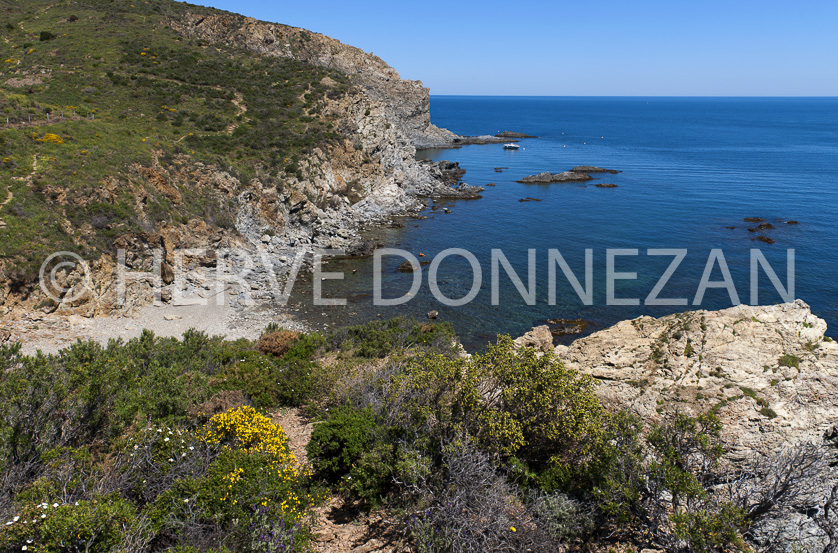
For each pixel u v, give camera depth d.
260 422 11.77
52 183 30.55
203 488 8.95
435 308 34.72
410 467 9.21
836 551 7.84
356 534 9.36
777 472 8.45
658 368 11.21
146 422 10.82
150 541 8.23
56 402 10.46
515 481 9.11
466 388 10.20
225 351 20.45
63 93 53.56
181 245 35.94
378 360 21.58
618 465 8.86
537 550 7.84
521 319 33.09
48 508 7.43
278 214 47.72
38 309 26.22
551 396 9.86
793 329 10.61
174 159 42.28
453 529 7.88
